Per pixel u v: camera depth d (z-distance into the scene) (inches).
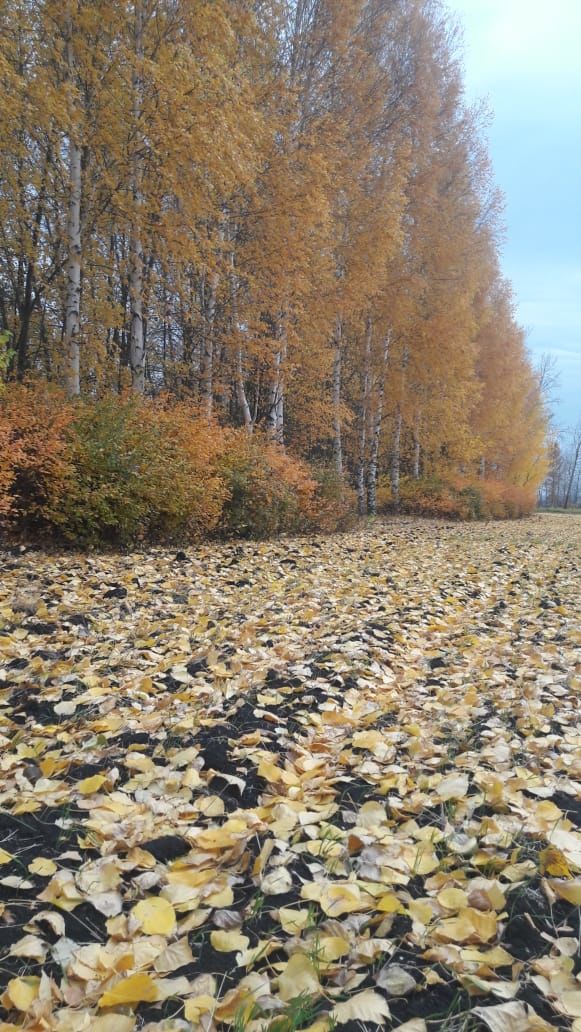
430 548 419.5
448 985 53.1
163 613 183.9
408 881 66.4
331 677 134.8
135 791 83.7
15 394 289.4
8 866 67.1
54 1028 46.3
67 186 365.7
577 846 71.4
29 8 331.0
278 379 486.9
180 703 116.6
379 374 663.8
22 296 550.6
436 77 633.6
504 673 145.9
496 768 94.0
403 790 86.0
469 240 689.6
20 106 314.2
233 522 377.1
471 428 882.1
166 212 374.3
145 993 49.0
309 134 450.0
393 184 528.1
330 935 57.0
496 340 888.9
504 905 61.9
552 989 51.9
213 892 62.8
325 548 371.9
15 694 118.6
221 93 327.3
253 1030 46.4
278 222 408.5
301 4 501.0
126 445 308.8
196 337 512.7
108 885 63.3
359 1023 48.4
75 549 281.7
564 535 693.3
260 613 189.2
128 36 351.3
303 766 92.7
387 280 596.1
